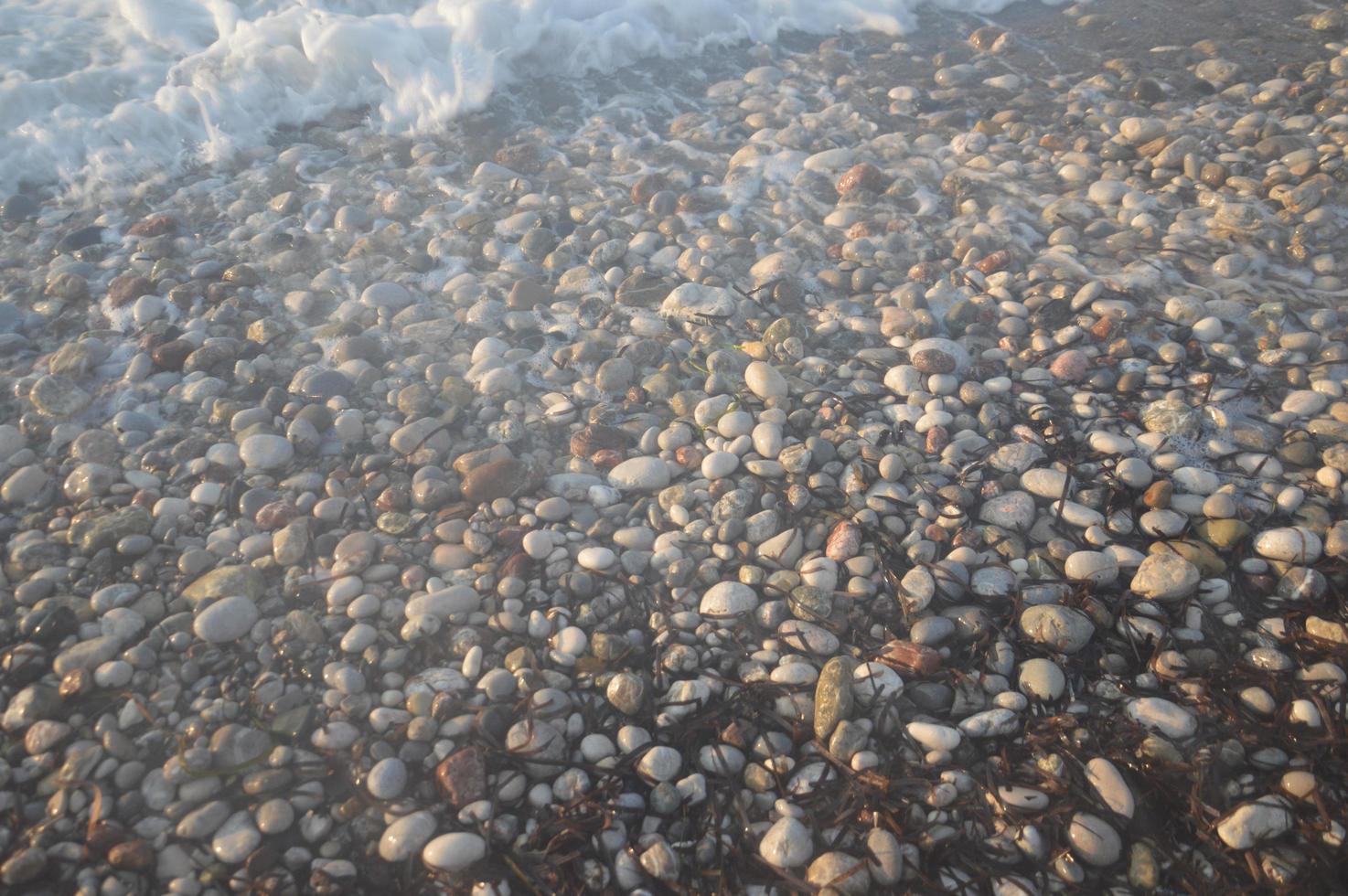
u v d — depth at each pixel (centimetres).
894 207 117
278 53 129
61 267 109
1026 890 69
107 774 73
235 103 127
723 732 76
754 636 81
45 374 99
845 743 74
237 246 113
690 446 93
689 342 103
